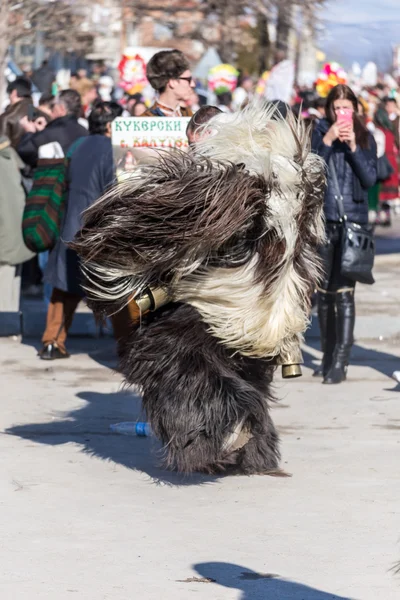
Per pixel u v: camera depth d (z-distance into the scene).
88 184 10.59
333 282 10.19
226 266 6.41
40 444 8.05
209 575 5.38
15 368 11.00
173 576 5.38
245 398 6.50
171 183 6.29
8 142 12.20
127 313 6.83
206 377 6.47
